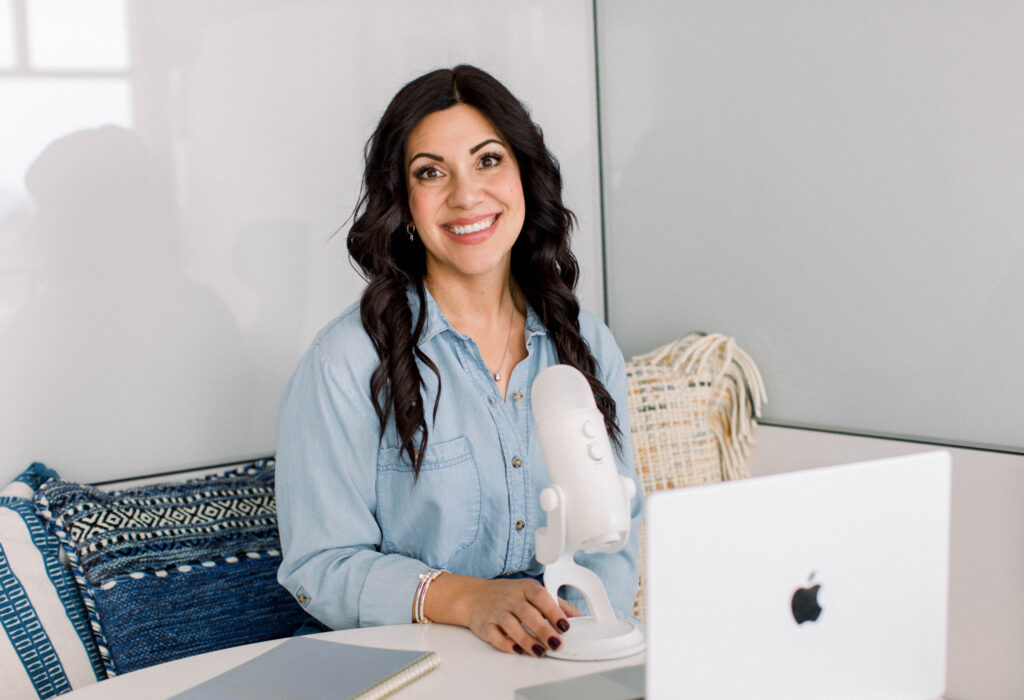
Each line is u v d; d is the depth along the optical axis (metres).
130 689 1.11
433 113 1.52
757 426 2.33
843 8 2.04
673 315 2.61
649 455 2.24
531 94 2.67
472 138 1.51
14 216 1.90
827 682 0.92
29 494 1.87
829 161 2.11
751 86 2.28
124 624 1.69
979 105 1.80
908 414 1.99
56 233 1.94
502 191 1.53
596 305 2.87
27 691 1.63
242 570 1.84
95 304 2.00
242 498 1.98
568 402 1.13
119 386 2.04
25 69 1.90
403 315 1.55
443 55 2.48
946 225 1.88
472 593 1.29
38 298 1.93
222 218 2.15
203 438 2.16
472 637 1.25
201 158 2.12
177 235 2.09
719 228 2.42
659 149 2.59
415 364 1.53
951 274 1.88
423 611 1.33
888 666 0.96
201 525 1.88
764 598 0.88
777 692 0.89
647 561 0.82
